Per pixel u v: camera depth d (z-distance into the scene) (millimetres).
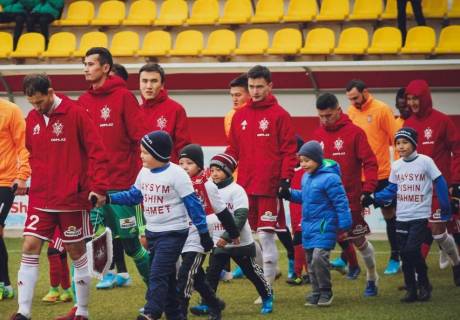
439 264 26234
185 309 17000
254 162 20922
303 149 19203
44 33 44906
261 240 20688
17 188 20453
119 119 20016
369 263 20938
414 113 23562
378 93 37250
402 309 18891
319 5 45250
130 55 43625
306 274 23359
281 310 18969
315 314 18375
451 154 23781
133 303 20375
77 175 17047
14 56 44562
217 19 44562
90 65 19922
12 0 44875
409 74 36688
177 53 43250
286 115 20938
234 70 36625
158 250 15883
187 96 39594
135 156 20469
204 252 17156
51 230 17234
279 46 42688
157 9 47312
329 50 41438
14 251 29891
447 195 20234
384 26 43219
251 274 18484
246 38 43344
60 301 20688
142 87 21531
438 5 42250
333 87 37156
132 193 16750
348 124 22047
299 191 20250
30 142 17172
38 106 16828
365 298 20547
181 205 16016
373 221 32750
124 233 19281
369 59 41594
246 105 21359
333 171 19234
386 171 26766
